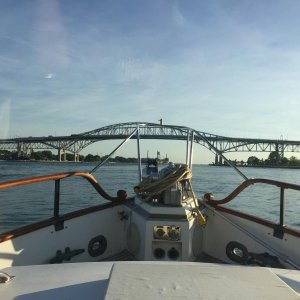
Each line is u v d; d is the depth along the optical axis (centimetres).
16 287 258
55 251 451
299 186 442
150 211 494
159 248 489
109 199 538
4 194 3184
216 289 216
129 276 230
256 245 495
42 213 2197
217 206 546
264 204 3005
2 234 387
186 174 509
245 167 16975
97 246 538
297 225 2048
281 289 218
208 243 551
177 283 222
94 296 245
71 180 5159
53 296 245
